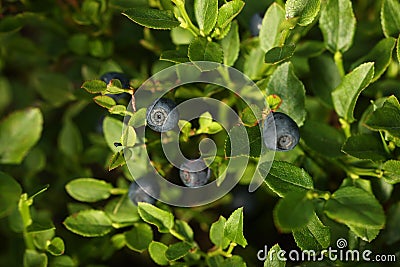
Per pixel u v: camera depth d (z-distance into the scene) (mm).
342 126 227
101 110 292
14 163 255
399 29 227
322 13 235
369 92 243
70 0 271
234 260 219
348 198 204
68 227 230
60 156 285
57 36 292
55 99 290
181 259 237
